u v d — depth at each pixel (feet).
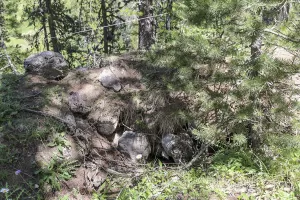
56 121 14.75
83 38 38.88
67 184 13.50
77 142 14.84
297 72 11.66
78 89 16.69
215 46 12.29
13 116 14.49
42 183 12.84
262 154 14.19
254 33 11.32
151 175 14.42
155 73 17.56
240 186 12.60
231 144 14.89
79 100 16.07
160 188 13.14
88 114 16.20
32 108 14.97
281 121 13.97
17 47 40.81
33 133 13.87
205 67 14.53
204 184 12.69
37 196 12.46
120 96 16.81
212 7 11.16
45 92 15.83
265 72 11.81
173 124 16.19
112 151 16.08
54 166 13.53
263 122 13.75
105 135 16.38
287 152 12.79
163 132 16.33
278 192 11.75
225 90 15.03
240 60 12.41
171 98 16.56
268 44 12.59
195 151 15.81
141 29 27.53
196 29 15.20
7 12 40.65
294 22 12.41
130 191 12.81
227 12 11.29
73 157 14.26
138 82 17.74
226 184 12.82
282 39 12.32
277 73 11.53
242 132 13.70
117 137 16.87
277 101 12.71
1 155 13.09
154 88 16.88
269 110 13.50
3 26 40.32
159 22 32.14
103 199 13.50
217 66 14.28
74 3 39.70
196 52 13.61
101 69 18.06
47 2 36.09
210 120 15.39
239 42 12.08
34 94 15.74
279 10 12.07
